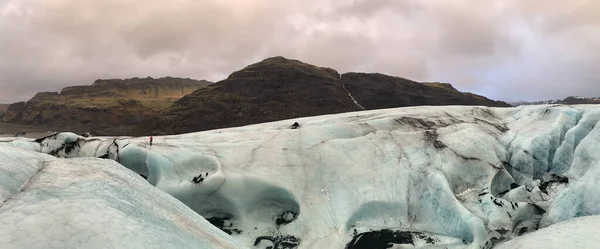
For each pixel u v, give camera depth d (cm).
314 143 2314
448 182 1936
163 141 2316
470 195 1945
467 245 1673
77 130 19038
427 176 1988
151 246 634
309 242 1788
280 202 2022
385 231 1809
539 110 2647
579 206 1620
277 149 2255
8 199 625
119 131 17388
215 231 959
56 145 2123
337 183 2053
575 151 2077
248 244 1822
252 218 1966
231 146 2266
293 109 13038
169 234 712
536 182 2122
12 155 812
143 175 2106
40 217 584
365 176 2062
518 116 2742
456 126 2502
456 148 2191
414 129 2494
